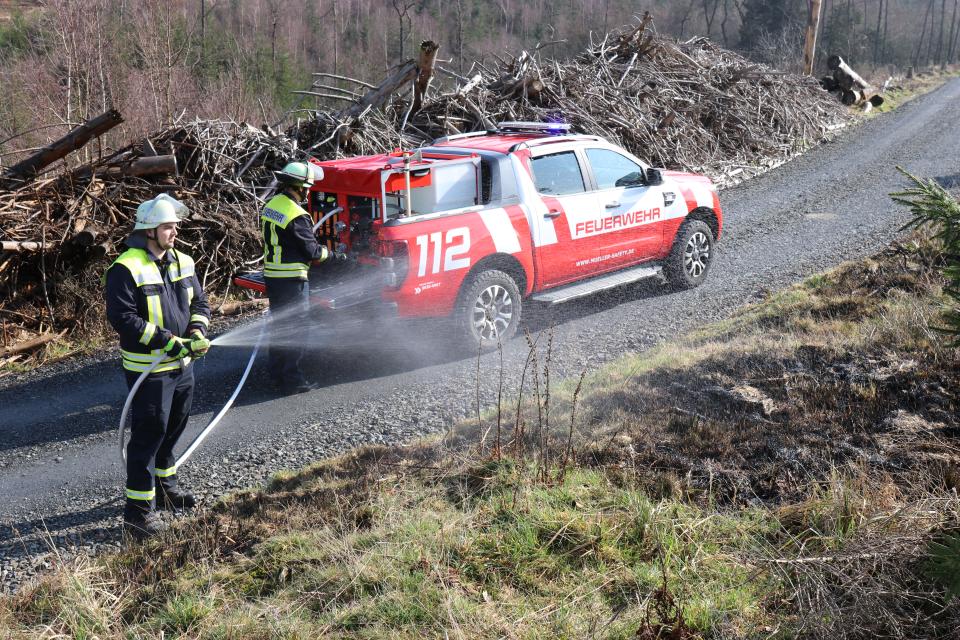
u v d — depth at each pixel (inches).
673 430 185.8
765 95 688.4
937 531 133.5
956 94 1056.2
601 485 162.1
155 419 167.8
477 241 253.3
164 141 385.4
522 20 2721.5
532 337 279.4
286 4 2146.9
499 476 167.2
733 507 154.9
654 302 312.5
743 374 215.0
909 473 156.9
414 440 205.3
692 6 2746.1
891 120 821.2
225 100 1141.1
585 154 288.5
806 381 204.1
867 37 2709.2
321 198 263.6
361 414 225.5
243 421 225.0
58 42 1074.7
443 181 250.7
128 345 166.9
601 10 2632.9
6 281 306.5
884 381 199.3
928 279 272.2
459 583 134.1
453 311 255.1
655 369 226.7
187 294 173.9
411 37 2426.2
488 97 522.9
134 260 164.1
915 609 124.0
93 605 132.4
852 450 167.9
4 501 187.2
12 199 327.0
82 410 242.4
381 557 140.3
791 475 162.4
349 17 2380.7
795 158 640.4
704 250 330.6
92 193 338.3
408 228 238.5
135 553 155.7
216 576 142.3
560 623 124.3
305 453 203.5
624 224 296.2
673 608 125.3
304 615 129.1
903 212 426.3
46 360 288.7
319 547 148.1
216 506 174.2
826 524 142.0
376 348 280.4
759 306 288.0
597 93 559.8
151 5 1130.0
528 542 143.6
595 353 260.5
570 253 281.7
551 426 193.2
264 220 237.3
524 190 266.8
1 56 1258.0
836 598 124.8
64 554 162.9
